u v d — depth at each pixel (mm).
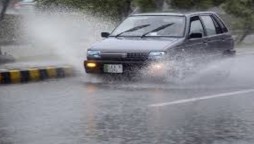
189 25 20625
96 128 12961
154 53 19094
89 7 29453
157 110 15070
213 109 15211
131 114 14531
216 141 11828
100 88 19109
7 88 19281
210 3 31500
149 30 20750
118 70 19547
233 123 13516
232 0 34688
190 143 11656
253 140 11914
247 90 18625
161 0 30531
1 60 24312
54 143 11594
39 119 13922
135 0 30062
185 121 13727
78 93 18062
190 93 17906
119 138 12039
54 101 16531
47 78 22234
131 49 19406
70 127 13055
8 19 30656
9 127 13039
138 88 18938
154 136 12227
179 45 19641
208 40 21125
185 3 31156
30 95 17688
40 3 29594
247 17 35219
